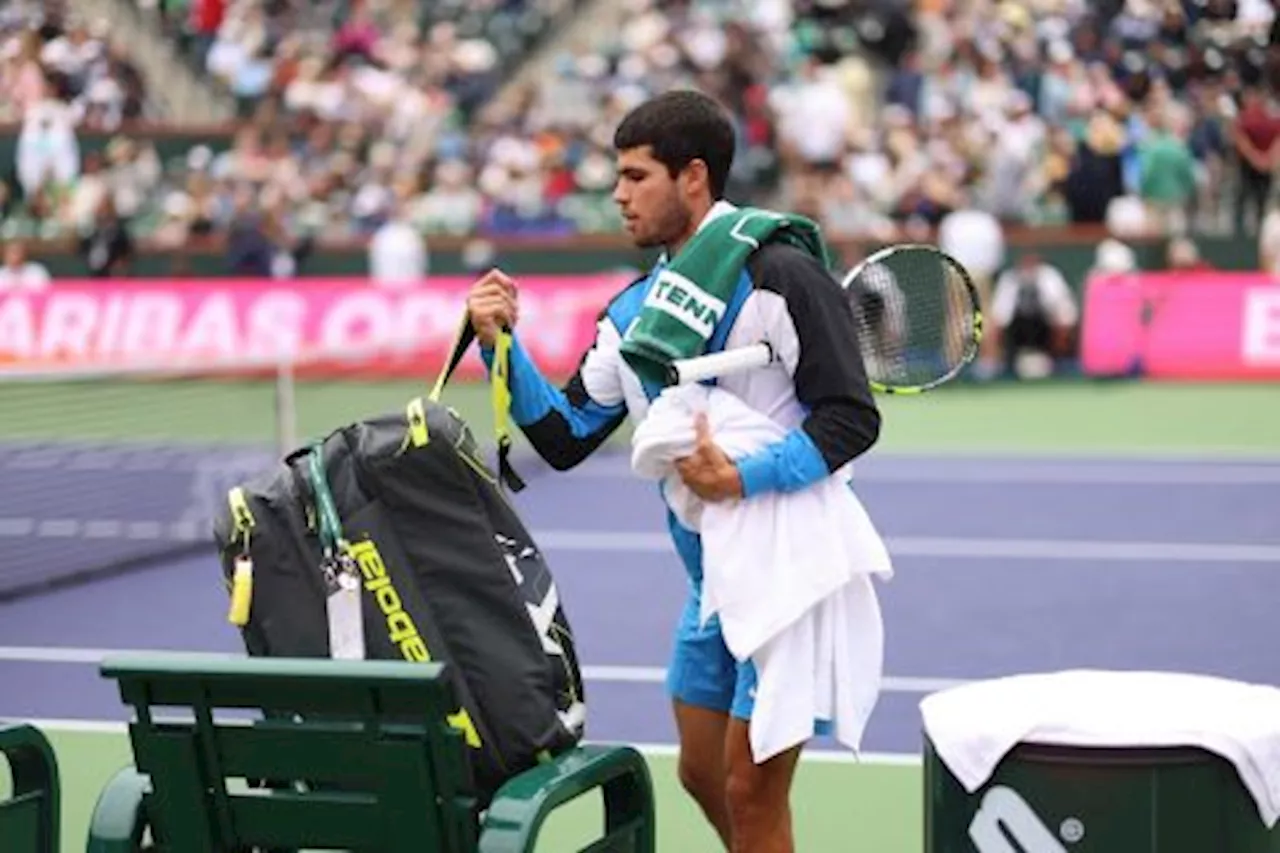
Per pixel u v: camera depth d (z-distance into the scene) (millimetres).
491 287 15867
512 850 13750
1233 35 50250
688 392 15492
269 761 14430
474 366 69562
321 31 91562
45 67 84625
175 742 14562
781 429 15359
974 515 46344
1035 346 71500
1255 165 70188
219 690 14336
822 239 15570
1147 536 43469
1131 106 71750
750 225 15242
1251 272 71188
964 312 16562
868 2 83562
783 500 15203
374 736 14062
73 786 25594
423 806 14086
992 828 13969
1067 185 72125
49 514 47625
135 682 14523
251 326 72688
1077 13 74812
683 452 15016
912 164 73750
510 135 80688
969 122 74375
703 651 16312
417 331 71312
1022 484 50719
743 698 15609
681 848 22797
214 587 39344
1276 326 70688
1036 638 33875
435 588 15148
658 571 40250
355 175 79500
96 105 84625
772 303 15109
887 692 30344
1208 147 70625
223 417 60500
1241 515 46062
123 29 92438
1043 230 71438
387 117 83500
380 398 64188
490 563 15125
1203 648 32906
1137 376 71312
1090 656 32531
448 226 76000
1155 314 71188
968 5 79438
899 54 83500
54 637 35125
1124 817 13672
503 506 15367
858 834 23422
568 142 79375
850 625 15570
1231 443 57625
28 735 15734
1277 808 14008
